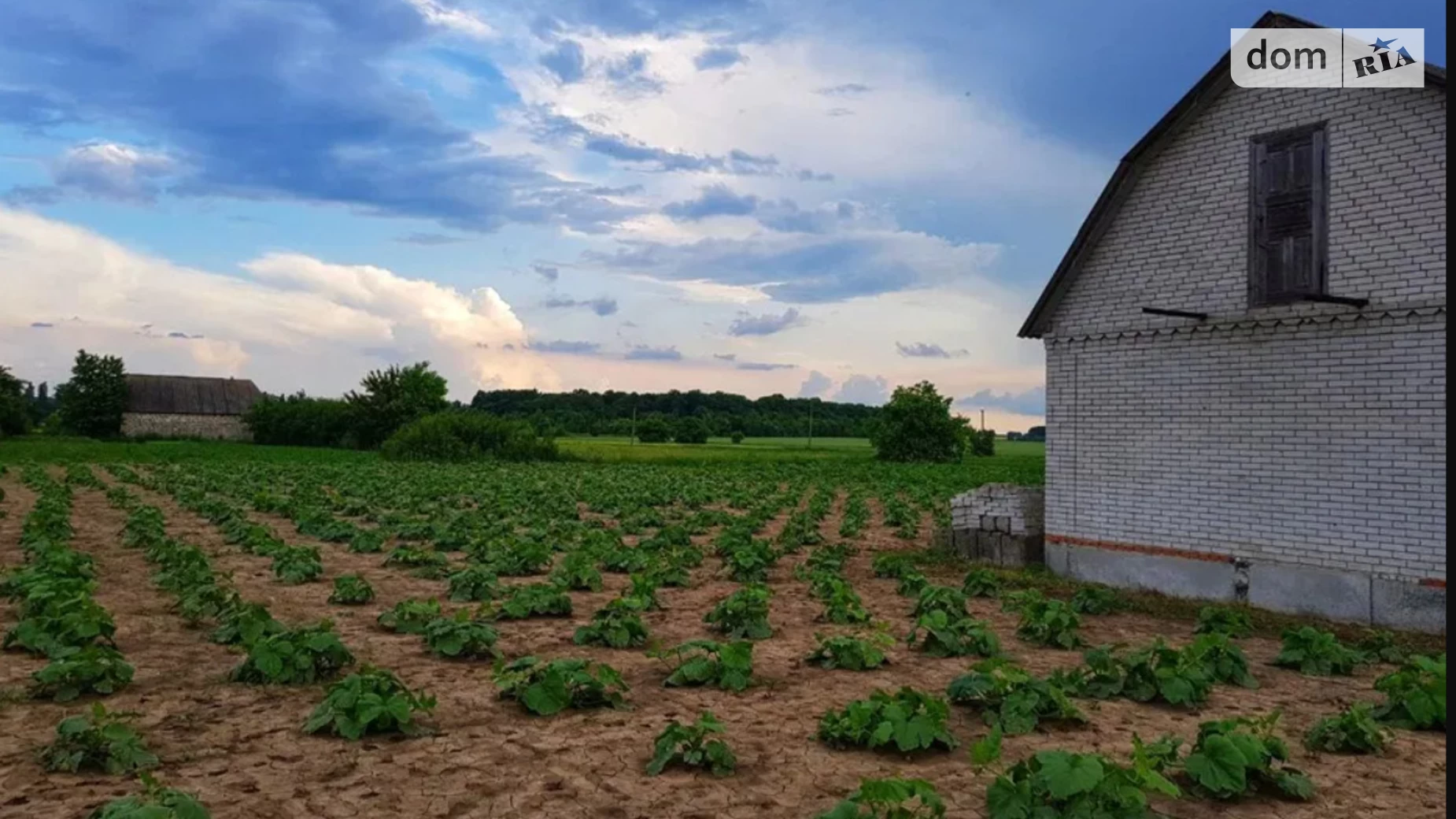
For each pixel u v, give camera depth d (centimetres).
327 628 1028
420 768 749
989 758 614
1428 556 1221
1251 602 1398
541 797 696
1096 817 584
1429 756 802
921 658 1127
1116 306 1569
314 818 655
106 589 1492
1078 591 1457
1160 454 1510
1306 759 791
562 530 2241
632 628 1198
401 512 2619
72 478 3791
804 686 1000
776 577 1727
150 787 601
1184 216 1477
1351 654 1078
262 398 9238
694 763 745
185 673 1016
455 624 1114
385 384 7569
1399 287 1245
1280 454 1367
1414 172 1229
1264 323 1381
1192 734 844
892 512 2725
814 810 677
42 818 640
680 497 3350
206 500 2856
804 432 13712
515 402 13212
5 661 1046
